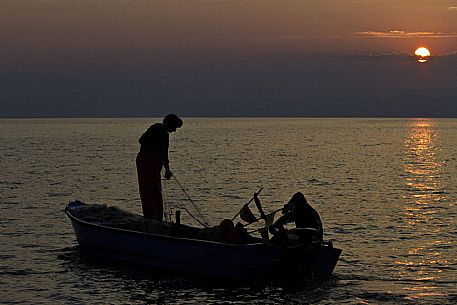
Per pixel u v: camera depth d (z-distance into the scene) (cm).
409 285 1583
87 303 1456
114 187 3897
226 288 1552
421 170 5269
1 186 3891
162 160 1894
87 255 1866
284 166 5566
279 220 1547
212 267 1588
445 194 3581
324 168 5394
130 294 1516
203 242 1584
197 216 2755
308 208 1559
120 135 13450
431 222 2545
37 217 2627
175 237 1631
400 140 11412
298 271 1548
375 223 2516
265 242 1534
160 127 1880
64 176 4559
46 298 1488
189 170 5112
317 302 1446
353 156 7012
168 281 1609
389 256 1902
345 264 1791
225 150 8006
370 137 12762
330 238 2191
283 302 1448
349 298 1473
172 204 3150
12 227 2370
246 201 3291
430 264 1800
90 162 5919
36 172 4872
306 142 10406
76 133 14888
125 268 1734
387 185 4075
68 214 1952
